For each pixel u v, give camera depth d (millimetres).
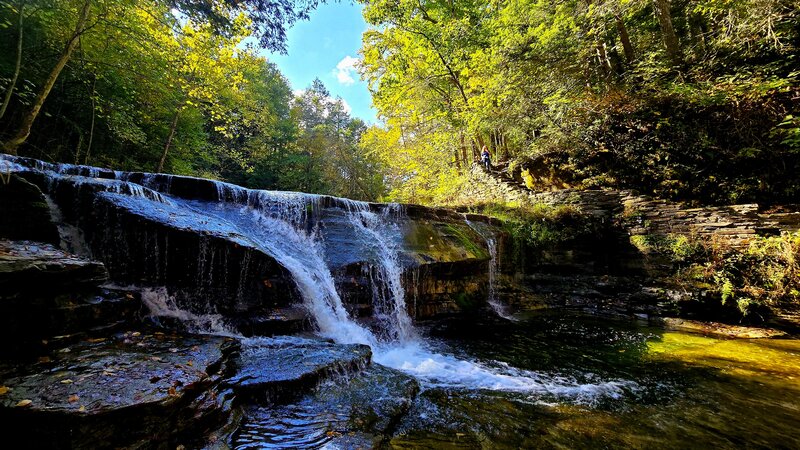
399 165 23797
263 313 4418
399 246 6996
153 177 5973
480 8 16812
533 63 12336
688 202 9266
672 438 2863
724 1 9484
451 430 2848
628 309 7957
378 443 2502
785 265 6910
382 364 4520
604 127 11148
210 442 2250
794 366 4801
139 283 4133
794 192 8070
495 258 9031
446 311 6895
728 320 7125
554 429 2951
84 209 4359
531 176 13094
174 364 2723
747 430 3025
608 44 13062
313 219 7004
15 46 9406
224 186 6379
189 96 14055
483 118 14031
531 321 7395
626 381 4207
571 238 9648
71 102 11094
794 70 8617
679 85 9914
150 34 10875
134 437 1997
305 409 2877
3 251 2992
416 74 17750
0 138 8750
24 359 2553
